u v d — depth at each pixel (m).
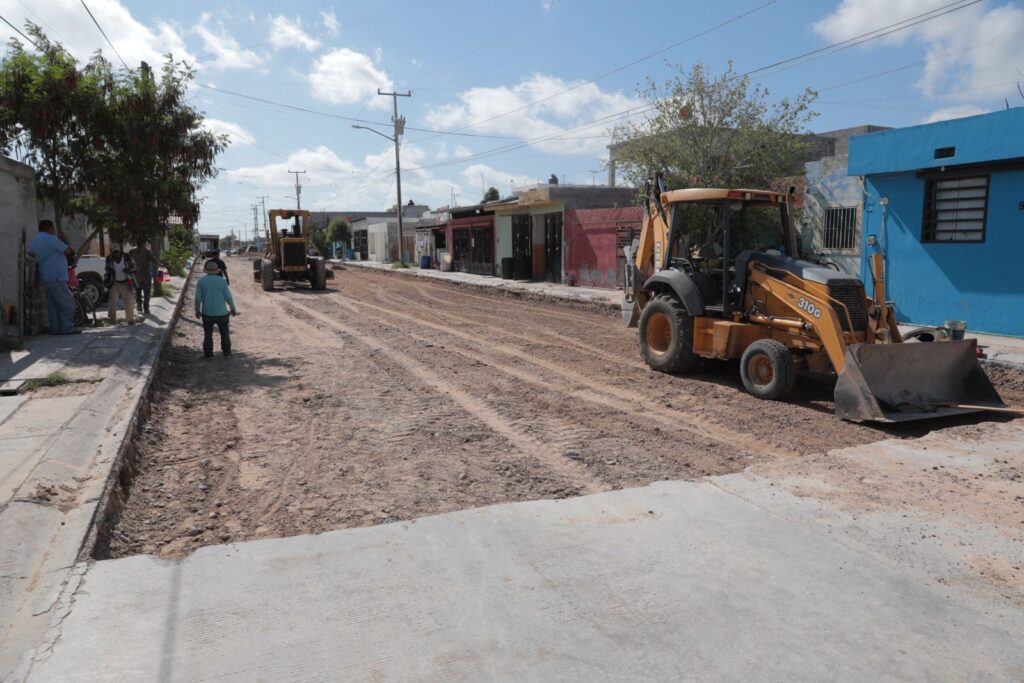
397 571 3.89
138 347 10.92
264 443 6.88
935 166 12.88
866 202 14.54
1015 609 3.52
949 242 12.98
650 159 20.48
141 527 4.84
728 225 9.13
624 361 11.30
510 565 3.96
